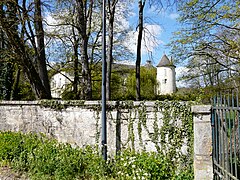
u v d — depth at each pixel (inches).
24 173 300.5
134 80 1090.1
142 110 308.0
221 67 462.3
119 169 288.0
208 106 220.1
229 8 386.9
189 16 433.4
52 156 300.0
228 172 181.9
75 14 573.0
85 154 322.0
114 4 673.0
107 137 329.7
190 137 277.9
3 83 708.0
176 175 262.4
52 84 884.0
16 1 444.1
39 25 484.1
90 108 349.4
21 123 427.8
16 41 447.8
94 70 832.9
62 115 375.2
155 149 297.3
